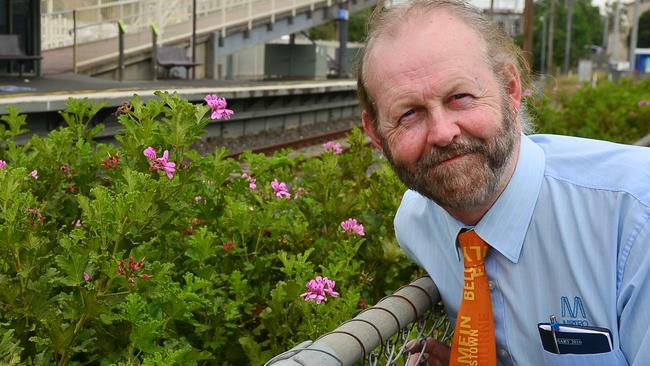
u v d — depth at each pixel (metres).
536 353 2.20
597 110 12.78
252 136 18.16
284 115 20.58
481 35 2.10
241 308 2.94
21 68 20.52
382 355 2.36
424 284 2.47
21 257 2.45
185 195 2.98
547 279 2.14
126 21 30.80
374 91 2.14
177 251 3.07
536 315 2.16
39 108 11.74
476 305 2.22
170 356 2.12
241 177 3.88
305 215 3.76
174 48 27.89
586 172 2.12
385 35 2.11
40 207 2.93
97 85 18.89
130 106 3.20
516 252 2.16
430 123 2.05
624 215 2.02
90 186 3.38
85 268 2.28
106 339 2.36
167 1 31.64
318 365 1.77
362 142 5.23
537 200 2.15
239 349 2.80
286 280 3.00
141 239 2.57
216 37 31.08
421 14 2.09
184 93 14.84
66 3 29.88
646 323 1.98
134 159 3.05
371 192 4.30
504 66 2.14
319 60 41.75
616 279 2.03
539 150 2.22
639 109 12.87
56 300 2.34
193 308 2.57
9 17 20.34
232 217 3.16
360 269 3.47
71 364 2.33
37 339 2.19
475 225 2.23
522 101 2.45
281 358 1.80
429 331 2.60
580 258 2.07
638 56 66.38
